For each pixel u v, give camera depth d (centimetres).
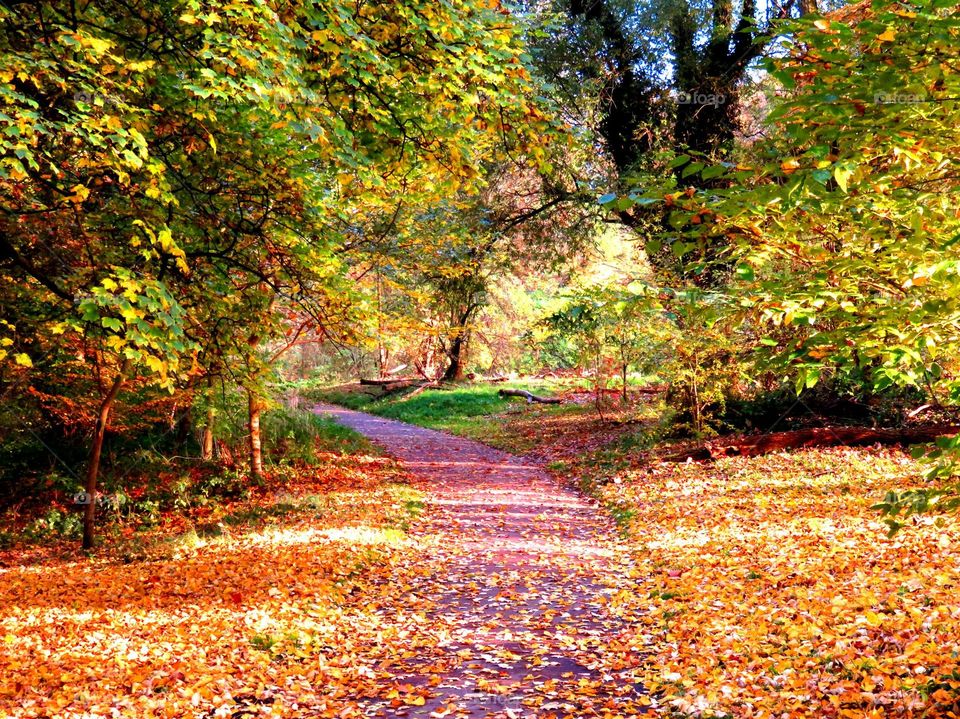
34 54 533
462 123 727
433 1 644
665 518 1147
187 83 602
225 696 566
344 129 613
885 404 1502
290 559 976
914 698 451
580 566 962
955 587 628
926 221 340
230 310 848
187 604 819
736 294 393
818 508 1041
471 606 821
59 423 1620
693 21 1644
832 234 386
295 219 803
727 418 1733
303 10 576
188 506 1523
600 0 1762
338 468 1866
